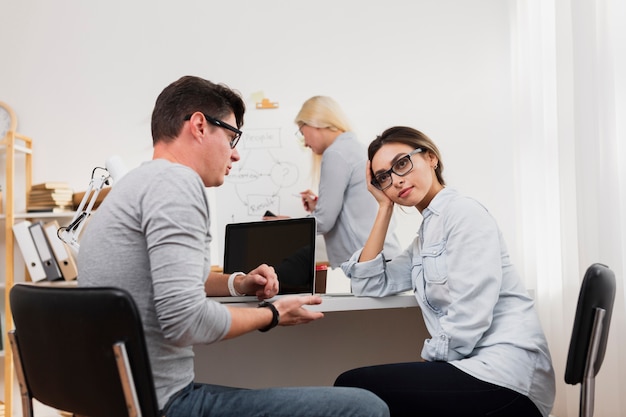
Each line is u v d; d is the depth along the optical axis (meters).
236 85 3.16
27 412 1.21
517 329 1.62
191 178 1.19
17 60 3.25
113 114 3.20
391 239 2.92
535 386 1.55
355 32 3.14
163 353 1.18
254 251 2.25
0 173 3.26
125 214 1.18
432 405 1.52
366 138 3.08
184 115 1.35
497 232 1.71
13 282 3.07
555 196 2.48
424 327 2.37
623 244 1.99
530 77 2.69
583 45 2.16
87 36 3.24
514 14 2.94
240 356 2.40
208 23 3.20
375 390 1.56
